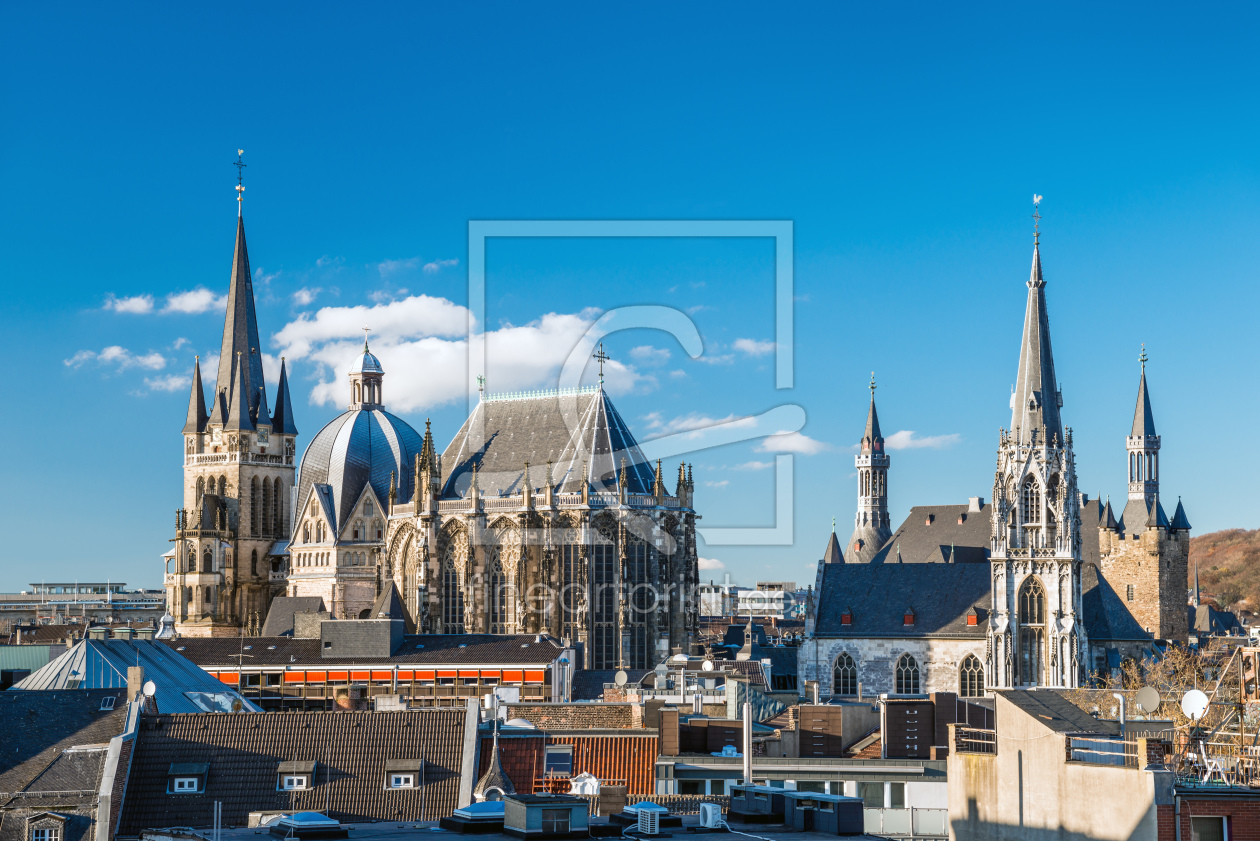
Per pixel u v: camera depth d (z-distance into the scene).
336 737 95.50
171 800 90.88
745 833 66.06
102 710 99.75
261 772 92.88
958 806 69.38
